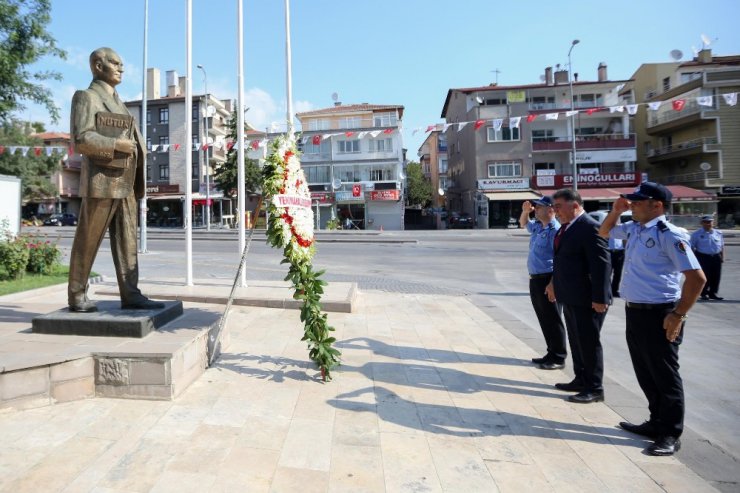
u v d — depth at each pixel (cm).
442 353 587
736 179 3484
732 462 335
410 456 324
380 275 1369
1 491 263
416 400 429
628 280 376
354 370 507
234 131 4047
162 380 396
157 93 4803
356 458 318
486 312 862
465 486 290
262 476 289
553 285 473
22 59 1330
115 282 1059
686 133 3753
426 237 2984
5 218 1252
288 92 988
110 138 446
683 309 338
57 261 1172
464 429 372
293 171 491
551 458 331
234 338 614
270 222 477
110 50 474
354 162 4234
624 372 545
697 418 418
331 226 3897
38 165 3862
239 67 926
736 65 3766
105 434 335
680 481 306
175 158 4578
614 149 3903
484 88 4066
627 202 380
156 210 4631
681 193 3484
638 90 4228
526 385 482
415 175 6056
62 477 280
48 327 451
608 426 389
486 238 2902
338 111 4331
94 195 451
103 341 429
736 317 848
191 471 291
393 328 714
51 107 1450
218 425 356
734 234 2905
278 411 389
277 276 1242
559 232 467
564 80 4266
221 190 4272
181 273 1278
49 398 376
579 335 445
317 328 473
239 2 911
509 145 4003
